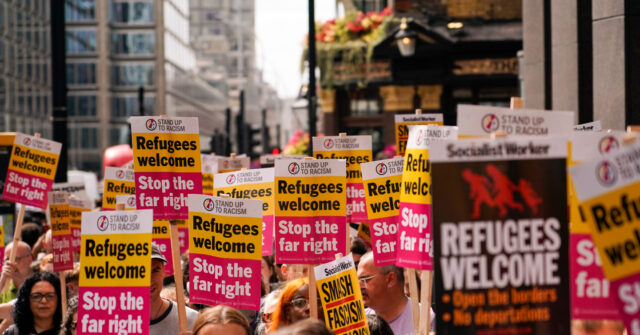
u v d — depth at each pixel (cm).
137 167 807
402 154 966
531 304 453
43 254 1338
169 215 805
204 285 738
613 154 417
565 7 1351
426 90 2845
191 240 740
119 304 672
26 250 1127
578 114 1326
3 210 1703
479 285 450
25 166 1120
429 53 2739
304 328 391
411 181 614
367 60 2798
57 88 1683
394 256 765
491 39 2688
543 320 453
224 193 880
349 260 678
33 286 888
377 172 766
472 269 450
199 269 739
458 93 2847
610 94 1159
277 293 747
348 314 677
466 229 451
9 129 6538
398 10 2791
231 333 565
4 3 6431
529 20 1566
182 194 809
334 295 680
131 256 674
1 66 6338
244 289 734
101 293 675
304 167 775
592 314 482
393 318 778
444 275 449
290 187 774
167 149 810
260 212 738
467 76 2762
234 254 738
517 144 454
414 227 610
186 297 986
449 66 2772
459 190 451
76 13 9012
